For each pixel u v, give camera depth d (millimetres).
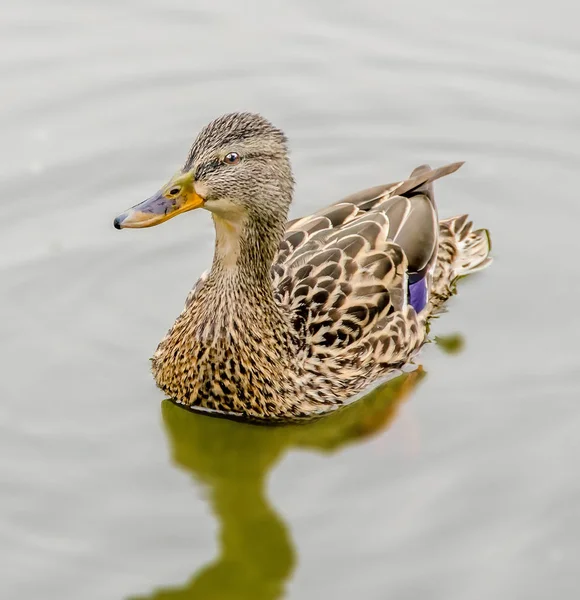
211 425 13227
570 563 10977
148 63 18953
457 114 18406
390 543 11281
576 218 16609
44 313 14633
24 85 18438
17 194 16578
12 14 19844
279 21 19875
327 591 10797
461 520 11508
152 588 10891
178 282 15328
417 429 12844
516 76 18906
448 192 17219
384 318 13625
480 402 13219
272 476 12312
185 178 12281
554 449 12383
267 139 12438
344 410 13289
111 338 14234
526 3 20016
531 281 15359
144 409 13172
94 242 15891
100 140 17547
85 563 11133
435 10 20000
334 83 18797
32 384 13445
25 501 11828
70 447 12555
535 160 17703
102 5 20016
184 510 11844
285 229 14258
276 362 12859
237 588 10875
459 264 15625
